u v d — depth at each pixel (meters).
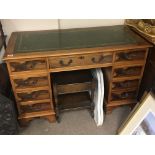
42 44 1.39
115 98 1.66
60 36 1.53
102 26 1.73
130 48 1.35
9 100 1.30
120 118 1.69
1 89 1.36
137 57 1.44
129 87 1.62
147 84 1.56
